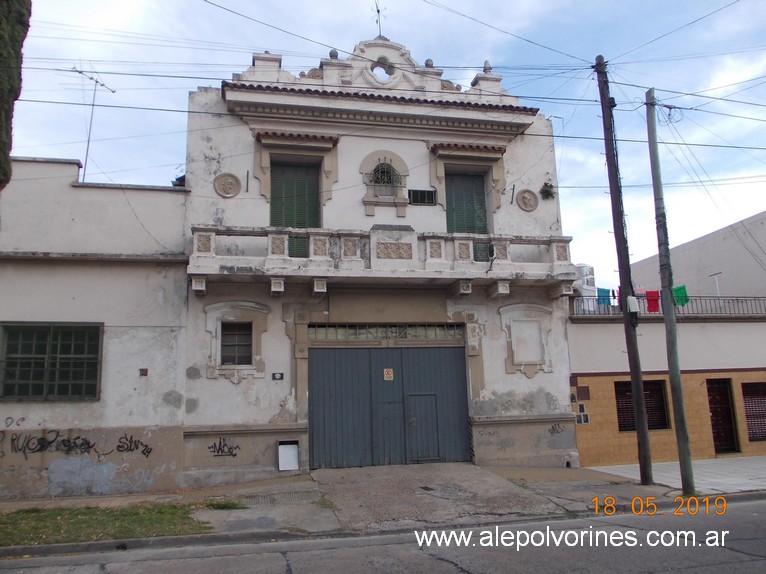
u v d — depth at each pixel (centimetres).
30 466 1227
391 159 1530
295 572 720
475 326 1491
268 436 1332
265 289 1385
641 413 1284
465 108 1566
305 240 1406
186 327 1335
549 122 1667
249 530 915
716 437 1675
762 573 670
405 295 1464
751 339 1734
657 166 1284
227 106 1453
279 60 1531
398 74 1598
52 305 1291
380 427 1416
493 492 1165
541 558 751
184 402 1308
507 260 1462
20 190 1326
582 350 1564
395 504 1081
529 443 1473
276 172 1491
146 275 1341
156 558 804
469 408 1461
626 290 1338
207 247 1308
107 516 996
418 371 1461
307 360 1388
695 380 1661
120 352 1302
